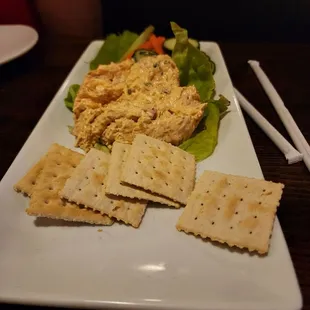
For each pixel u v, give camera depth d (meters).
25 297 0.15
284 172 0.21
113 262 0.16
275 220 0.17
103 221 0.18
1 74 0.31
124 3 0.38
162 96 0.23
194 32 0.40
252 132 0.24
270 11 0.38
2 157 0.23
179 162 0.20
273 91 0.27
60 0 0.40
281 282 0.15
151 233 0.17
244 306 0.14
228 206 0.17
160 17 0.39
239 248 0.16
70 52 0.34
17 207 0.18
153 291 0.15
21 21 0.38
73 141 0.23
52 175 0.19
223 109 0.24
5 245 0.17
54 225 0.18
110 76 0.25
